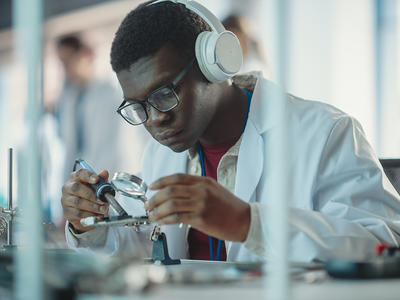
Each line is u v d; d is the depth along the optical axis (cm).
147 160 195
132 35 140
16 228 145
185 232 170
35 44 66
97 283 74
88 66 441
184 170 181
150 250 173
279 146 65
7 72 502
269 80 175
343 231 122
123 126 415
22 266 65
